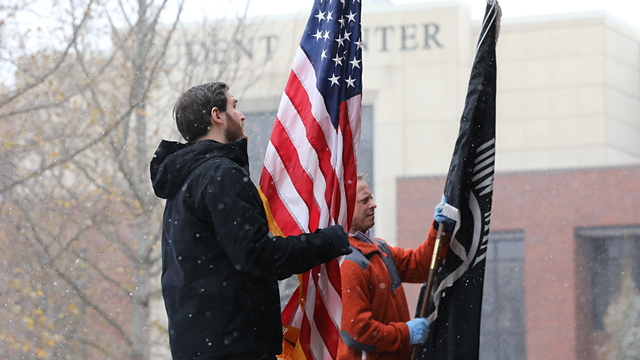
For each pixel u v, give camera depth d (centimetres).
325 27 331
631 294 1622
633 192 1714
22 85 1166
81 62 1120
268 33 1609
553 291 1689
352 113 320
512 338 1683
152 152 1135
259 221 224
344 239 241
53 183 1191
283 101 327
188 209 232
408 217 1717
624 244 1675
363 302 334
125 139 1098
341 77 321
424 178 1733
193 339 221
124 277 1192
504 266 1728
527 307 1692
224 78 1309
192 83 1209
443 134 1745
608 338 1617
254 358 227
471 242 329
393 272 364
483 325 1708
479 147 336
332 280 283
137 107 1098
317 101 315
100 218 1126
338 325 278
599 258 1694
